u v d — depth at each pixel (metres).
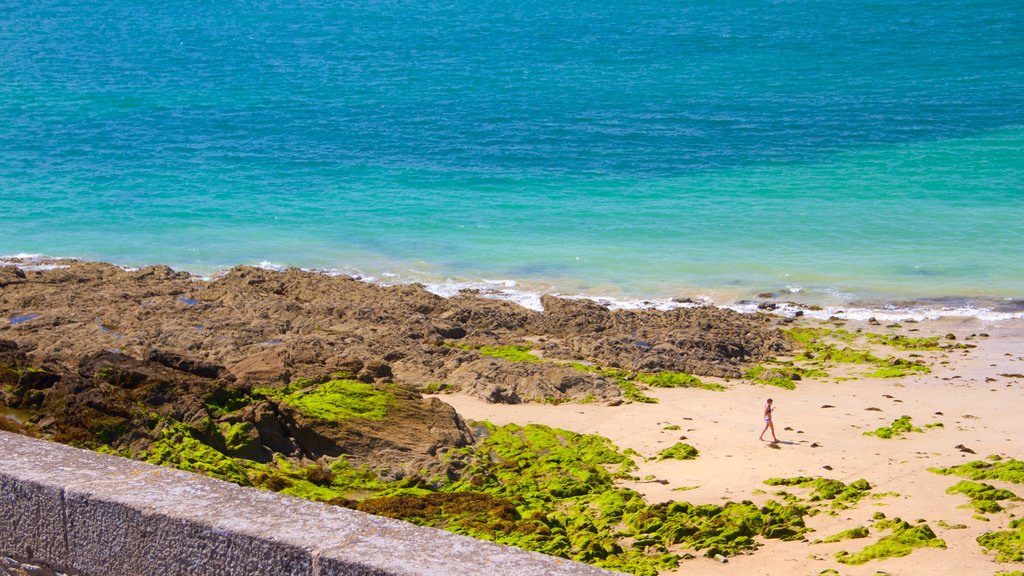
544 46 118.69
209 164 63.19
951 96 80.25
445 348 32.28
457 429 24.56
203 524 4.48
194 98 88.88
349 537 4.34
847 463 23.70
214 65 111.31
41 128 74.94
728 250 44.84
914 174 57.25
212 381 22.67
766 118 74.06
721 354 32.72
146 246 46.22
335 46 125.88
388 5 175.12
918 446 24.91
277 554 4.31
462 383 29.72
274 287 38.69
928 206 50.91
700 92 85.81
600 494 21.66
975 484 21.34
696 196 54.00
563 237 47.22
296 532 4.38
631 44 117.31
